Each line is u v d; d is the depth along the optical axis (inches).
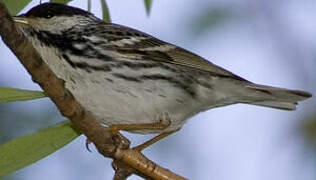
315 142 576.1
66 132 341.7
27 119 559.8
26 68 298.4
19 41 285.7
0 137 550.0
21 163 338.0
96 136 333.7
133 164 340.2
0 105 556.1
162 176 339.6
